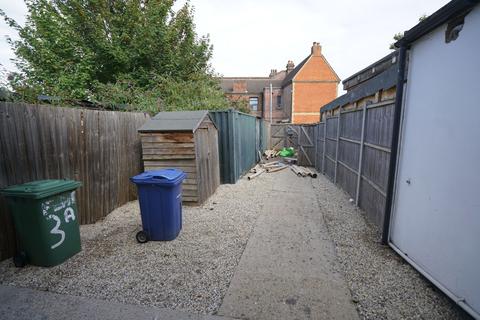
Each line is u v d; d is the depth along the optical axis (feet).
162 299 7.60
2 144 9.61
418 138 8.80
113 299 7.60
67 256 9.84
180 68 36.63
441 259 7.62
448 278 7.34
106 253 10.37
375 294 7.68
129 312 7.07
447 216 7.36
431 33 8.04
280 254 10.27
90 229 12.85
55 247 9.34
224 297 7.68
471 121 6.50
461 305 6.72
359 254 10.11
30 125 10.64
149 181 10.85
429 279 8.00
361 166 15.80
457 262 7.00
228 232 12.51
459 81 6.88
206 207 16.42
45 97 16.37
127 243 11.30
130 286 8.21
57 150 11.85
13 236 10.07
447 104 7.34
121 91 25.05
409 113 9.36
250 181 24.56
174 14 36.68
